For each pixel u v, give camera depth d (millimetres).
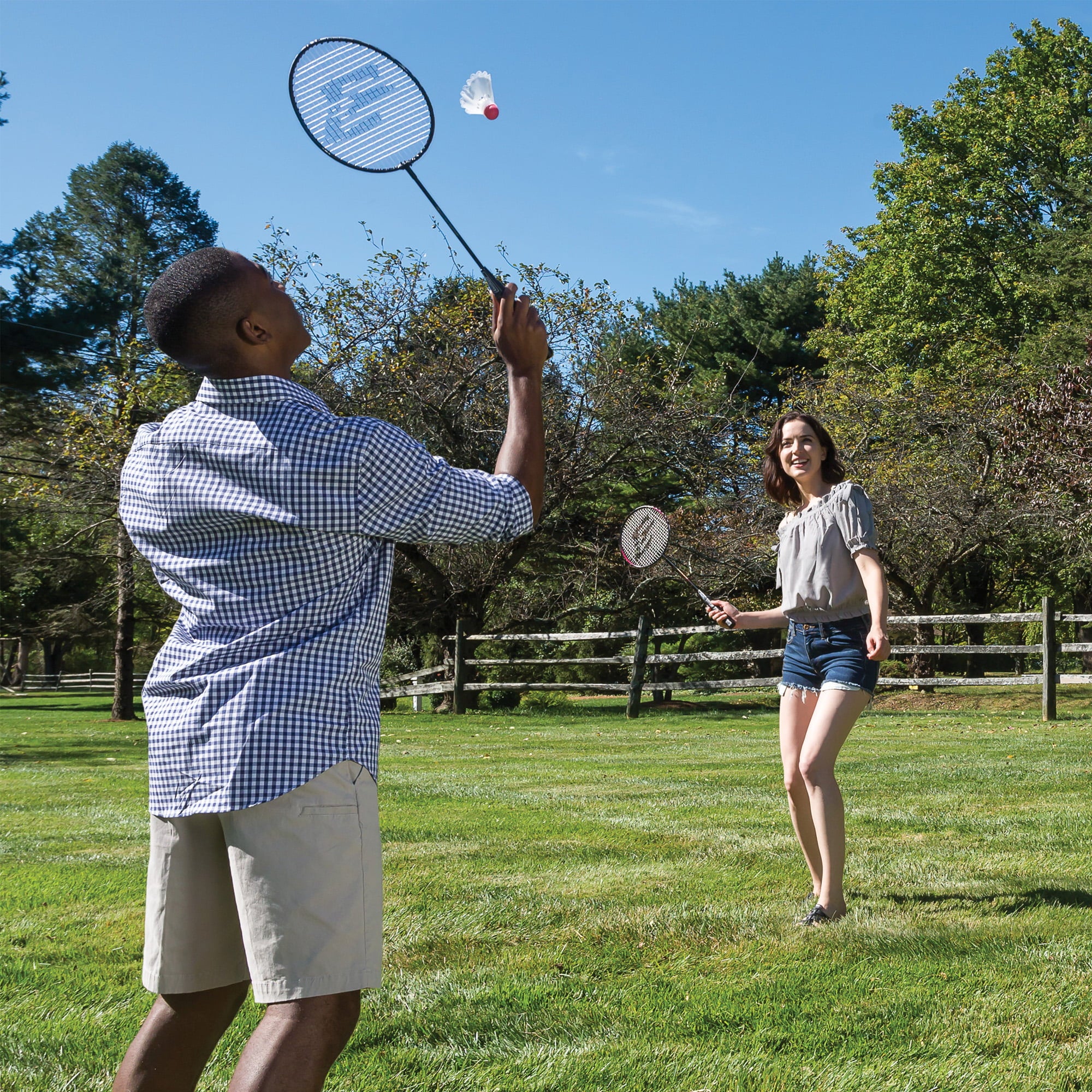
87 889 4484
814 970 3248
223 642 1782
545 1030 2826
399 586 19828
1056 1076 2447
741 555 20594
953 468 20828
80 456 19547
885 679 14617
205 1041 1950
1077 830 5383
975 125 32344
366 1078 2531
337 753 1771
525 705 20344
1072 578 23328
